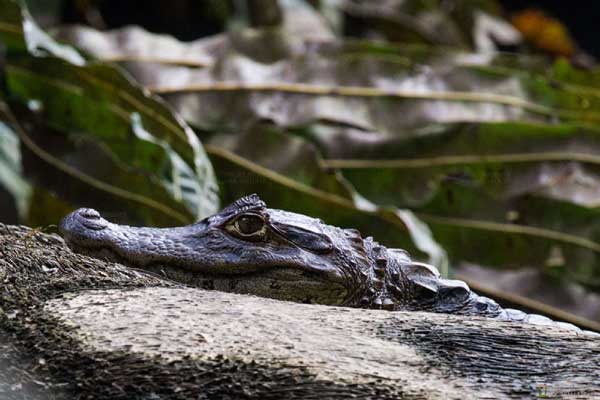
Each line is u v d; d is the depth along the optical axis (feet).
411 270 26.12
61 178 39.40
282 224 23.93
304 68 45.39
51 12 52.03
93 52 44.42
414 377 17.15
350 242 25.04
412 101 45.98
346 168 45.85
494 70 47.29
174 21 70.74
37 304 18.66
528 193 46.62
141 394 16.94
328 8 66.08
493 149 46.34
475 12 73.00
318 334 18.33
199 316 18.54
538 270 46.80
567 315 46.34
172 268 22.89
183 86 44.27
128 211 38.86
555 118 47.91
